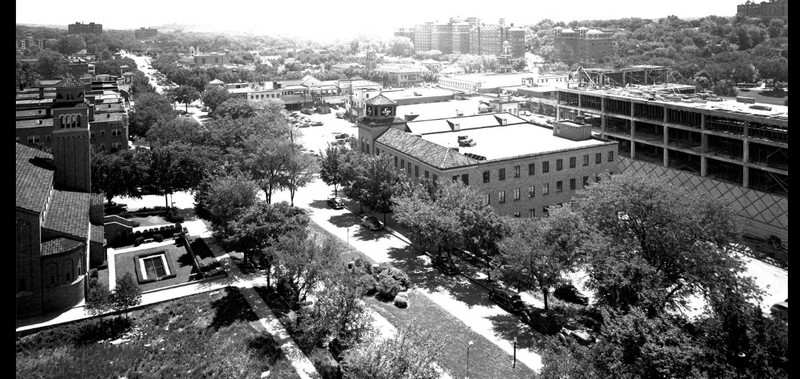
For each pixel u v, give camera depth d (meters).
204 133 160.50
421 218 85.94
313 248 75.44
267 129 163.75
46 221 81.00
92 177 115.94
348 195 118.25
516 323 70.69
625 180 75.00
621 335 44.03
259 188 116.56
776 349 41.19
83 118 99.38
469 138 119.50
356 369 51.19
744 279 65.25
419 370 50.34
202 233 109.88
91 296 70.94
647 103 126.12
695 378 39.31
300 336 67.81
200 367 61.22
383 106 135.75
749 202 104.12
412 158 114.62
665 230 71.81
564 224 73.06
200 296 80.31
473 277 86.06
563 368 44.56
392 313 73.69
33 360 63.09
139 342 67.31
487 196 105.81
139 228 109.56
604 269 64.56
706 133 111.75
